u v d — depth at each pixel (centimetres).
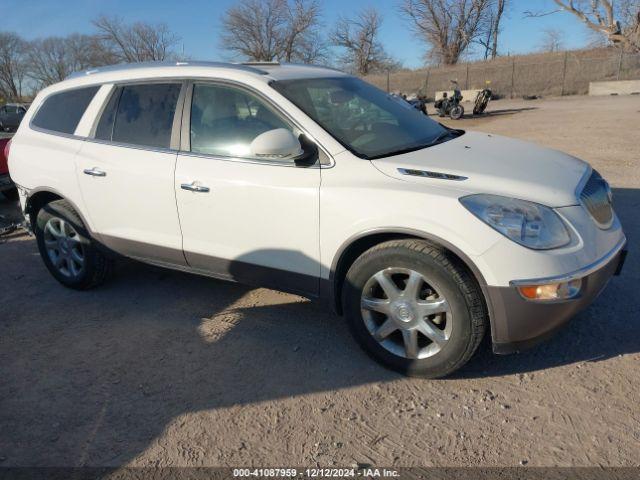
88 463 266
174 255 395
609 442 260
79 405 311
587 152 1018
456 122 2014
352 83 421
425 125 406
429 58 5428
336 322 391
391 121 384
